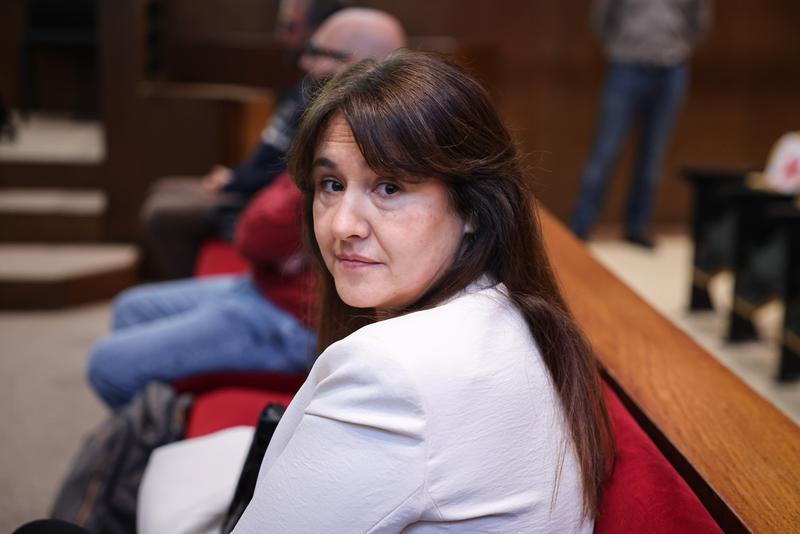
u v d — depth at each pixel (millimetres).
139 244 4711
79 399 3342
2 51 6078
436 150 968
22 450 2926
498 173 1018
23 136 5645
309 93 1117
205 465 1573
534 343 1014
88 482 1919
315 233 1104
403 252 1008
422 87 981
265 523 938
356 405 904
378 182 1002
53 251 4648
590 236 5809
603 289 1686
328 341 1254
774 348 4027
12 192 5004
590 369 1062
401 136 961
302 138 1047
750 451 1068
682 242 5805
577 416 1008
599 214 5941
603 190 5391
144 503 1534
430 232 1011
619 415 1184
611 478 1074
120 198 4746
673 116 5316
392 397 889
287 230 2277
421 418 886
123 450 1957
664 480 1011
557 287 1097
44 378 3506
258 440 1212
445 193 1013
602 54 5707
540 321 1019
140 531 1510
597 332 1453
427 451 886
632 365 1316
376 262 1019
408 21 5527
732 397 1215
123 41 4625
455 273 1032
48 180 5027
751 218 3928
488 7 5578
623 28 5141
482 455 907
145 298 2742
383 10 5508
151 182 4738
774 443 1092
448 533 921
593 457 1037
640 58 5148
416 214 1003
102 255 4625
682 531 939
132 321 2719
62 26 5914
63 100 6285
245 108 4633
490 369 931
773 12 5793
